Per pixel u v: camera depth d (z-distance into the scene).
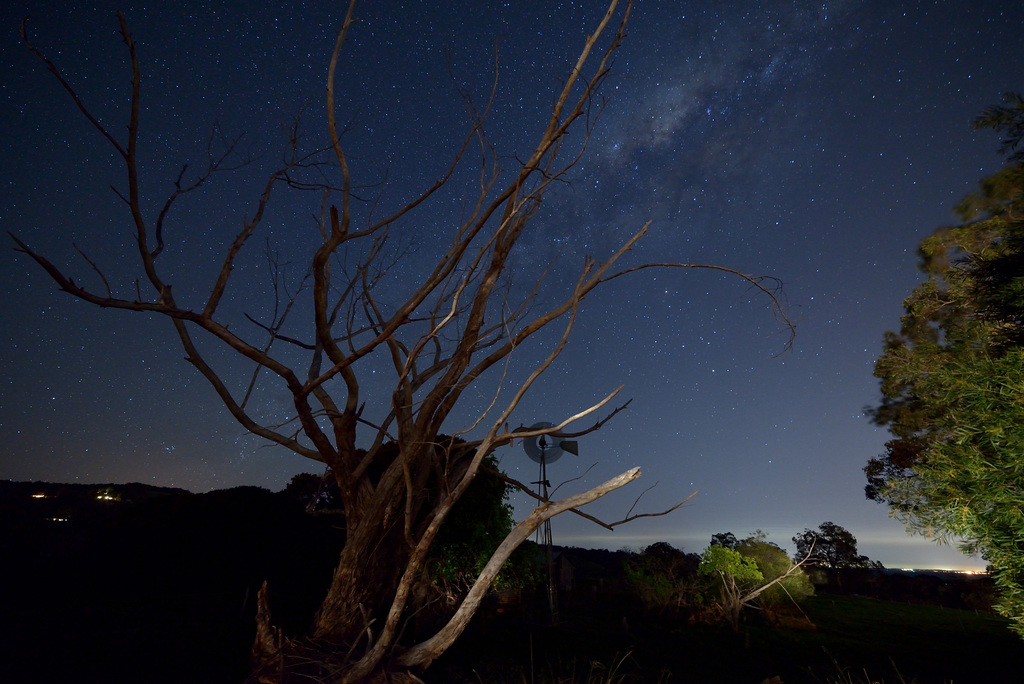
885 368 14.48
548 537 21.12
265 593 4.65
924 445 15.18
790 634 23.47
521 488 5.54
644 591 27.16
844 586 43.88
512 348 4.46
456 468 5.92
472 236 4.24
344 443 5.10
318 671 4.12
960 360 6.30
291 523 18.31
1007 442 5.18
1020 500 5.14
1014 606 5.62
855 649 20.30
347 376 5.09
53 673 6.49
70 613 10.49
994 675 15.09
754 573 26.47
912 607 34.72
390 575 5.39
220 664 6.92
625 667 12.83
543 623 19.59
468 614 4.22
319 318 4.68
